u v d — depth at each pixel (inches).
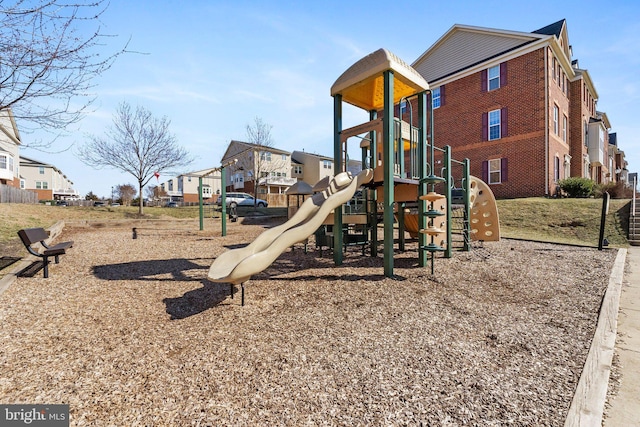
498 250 293.9
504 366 98.1
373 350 108.4
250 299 159.8
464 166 299.1
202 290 175.0
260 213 792.3
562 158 660.1
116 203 1609.3
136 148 771.4
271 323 131.2
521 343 113.4
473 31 698.2
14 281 185.5
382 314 139.7
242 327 127.6
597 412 75.6
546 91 575.8
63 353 107.2
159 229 485.1
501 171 636.1
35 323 130.4
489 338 117.5
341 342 114.3
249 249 176.1
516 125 614.9
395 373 94.4
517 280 191.3
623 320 136.9
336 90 227.3
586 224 399.9
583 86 766.5
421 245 229.0
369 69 204.4
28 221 401.1
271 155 1539.1
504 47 655.1
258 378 92.4
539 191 582.9
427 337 118.0
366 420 74.5
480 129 670.5
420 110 237.0
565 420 73.3
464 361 101.2
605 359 100.7
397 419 74.7
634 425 73.6
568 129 725.3
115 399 83.1
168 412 77.9
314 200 206.7
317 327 127.0
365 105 270.7
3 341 114.6
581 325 128.3
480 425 72.6
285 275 204.8
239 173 1646.2
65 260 244.7
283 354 106.1
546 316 137.9
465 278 195.2
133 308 148.6
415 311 143.0
